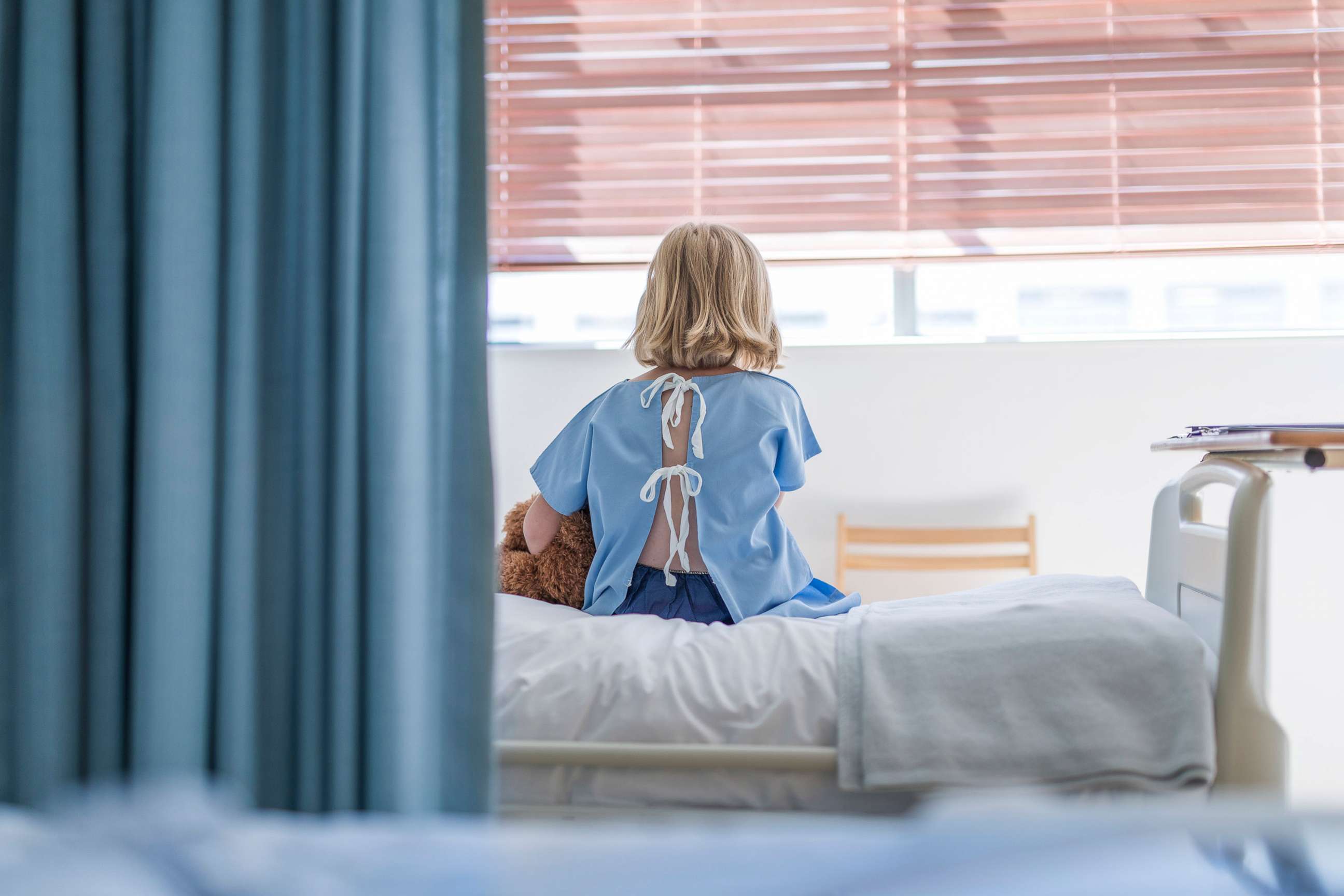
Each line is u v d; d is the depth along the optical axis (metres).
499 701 1.01
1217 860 0.42
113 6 0.90
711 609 1.32
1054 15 2.12
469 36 0.91
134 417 0.89
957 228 2.15
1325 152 2.08
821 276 2.30
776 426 1.39
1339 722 2.08
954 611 1.08
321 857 0.45
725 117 2.16
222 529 0.86
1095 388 2.16
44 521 0.85
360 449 0.88
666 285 1.47
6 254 0.90
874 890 0.40
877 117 2.14
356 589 0.87
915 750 0.93
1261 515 0.96
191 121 0.86
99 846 0.41
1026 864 0.41
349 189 0.88
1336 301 2.21
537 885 0.43
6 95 0.90
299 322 0.90
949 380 2.19
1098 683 0.95
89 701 0.86
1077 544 2.17
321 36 0.90
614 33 2.17
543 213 2.21
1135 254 2.13
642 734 0.99
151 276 0.85
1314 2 2.07
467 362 0.90
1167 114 2.10
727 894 0.41
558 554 1.46
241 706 0.85
